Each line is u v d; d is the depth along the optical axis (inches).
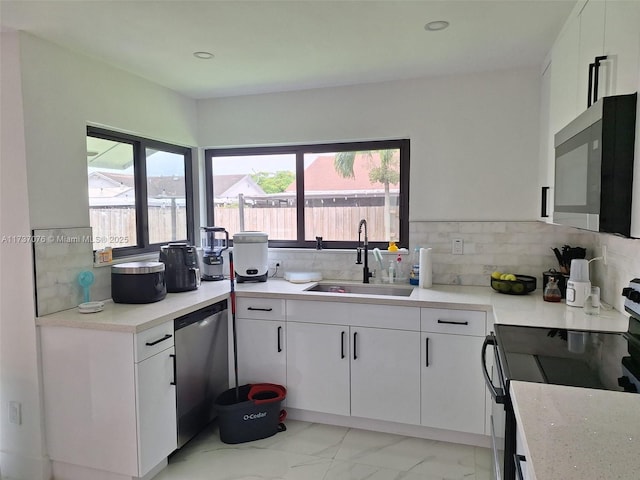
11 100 86.7
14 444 93.4
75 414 88.8
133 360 83.4
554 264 115.4
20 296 89.7
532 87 114.0
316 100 131.8
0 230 89.7
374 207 134.0
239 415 103.2
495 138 117.9
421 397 104.3
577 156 65.6
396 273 128.0
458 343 100.7
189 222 145.6
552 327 77.7
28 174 87.2
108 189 112.4
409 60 107.7
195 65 109.3
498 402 55.3
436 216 124.1
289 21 84.4
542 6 78.6
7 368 92.3
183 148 141.7
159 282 103.7
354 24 86.3
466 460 96.3
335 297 108.6
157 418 89.5
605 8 60.4
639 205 49.9
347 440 105.7
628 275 82.8
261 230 146.0
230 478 90.9
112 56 101.8
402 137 126.9
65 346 88.3
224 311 116.6
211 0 75.5
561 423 41.6
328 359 110.8
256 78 120.7
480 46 98.6
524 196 116.8
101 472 89.4
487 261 120.8
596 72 61.7
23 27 84.6
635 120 51.0
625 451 36.4
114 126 109.5
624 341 69.6
